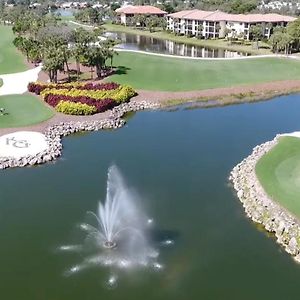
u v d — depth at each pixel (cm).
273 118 6538
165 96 7425
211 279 2873
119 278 2872
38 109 6400
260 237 3362
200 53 12500
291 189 3900
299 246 3153
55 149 5050
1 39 13875
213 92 7781
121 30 17612
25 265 3002
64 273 2919
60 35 11488
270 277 2905
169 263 3027
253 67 9588
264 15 15088
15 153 4872
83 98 6619
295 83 8506
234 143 5409
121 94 7012
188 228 3462
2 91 7375
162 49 13262
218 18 14938
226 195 4019
